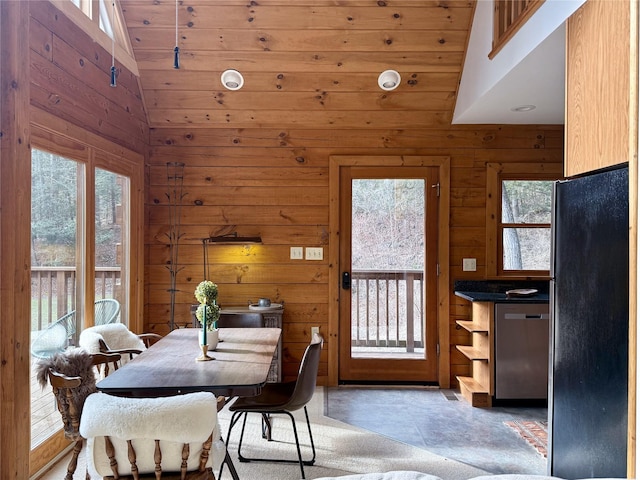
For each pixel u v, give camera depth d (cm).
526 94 344
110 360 246
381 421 354
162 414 162
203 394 171
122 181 387
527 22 268
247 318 378
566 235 218
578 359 207
